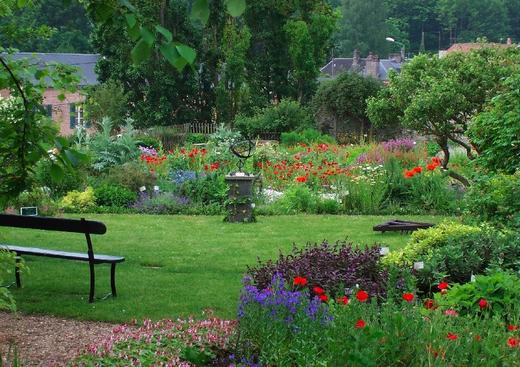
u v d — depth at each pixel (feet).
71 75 18.17
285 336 15.89
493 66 49.88
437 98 49.26
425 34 312.71
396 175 52.75
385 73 211.00
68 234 40.50
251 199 46.06
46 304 24.35
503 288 17.99
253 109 129.90
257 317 16.85
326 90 112.88
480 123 32.17
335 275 21.88
